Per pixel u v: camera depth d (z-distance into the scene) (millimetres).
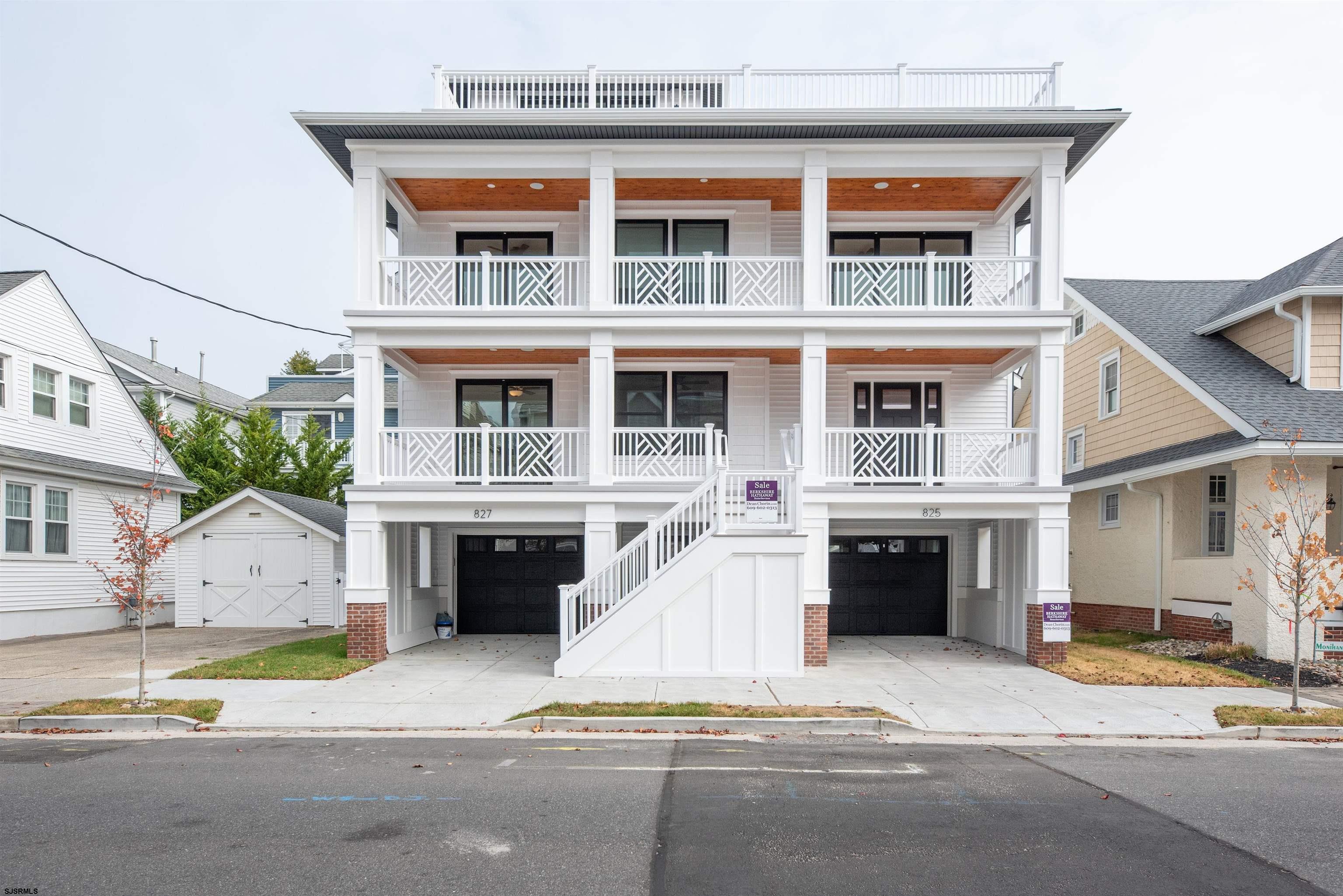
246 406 34656
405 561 15578
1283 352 15344
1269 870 5176
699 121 13453
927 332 14062
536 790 6715
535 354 15758
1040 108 13180
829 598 13445
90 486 19969
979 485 14914
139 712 9281
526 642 16297
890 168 14109
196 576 20312
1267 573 13328
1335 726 9148
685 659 11977
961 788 6855
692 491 13742
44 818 5977
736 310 14031
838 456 14750
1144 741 8805
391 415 34344
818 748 8344
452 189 15438
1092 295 20078
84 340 20297
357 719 9344
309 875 4945
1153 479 17094
